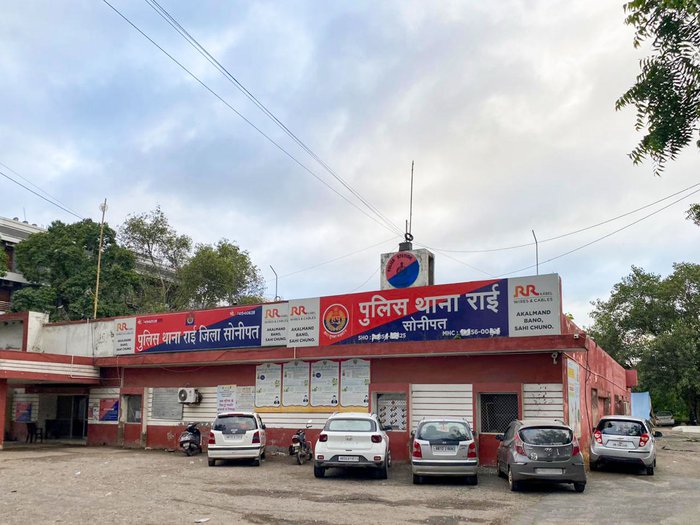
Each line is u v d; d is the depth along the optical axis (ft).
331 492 44.57
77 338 96.07
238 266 160.25
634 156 18.26
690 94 17.49
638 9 17.69
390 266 75.20
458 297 65.31
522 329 61.31
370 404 68.44
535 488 47.57
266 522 33.04
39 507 36.88
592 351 82.99
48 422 97.66
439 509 37.99
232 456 61.31
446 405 64.39
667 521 34.22
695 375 190.39
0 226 159.12
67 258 136.98
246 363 77.51
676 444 112.88
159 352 85.97
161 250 157.17
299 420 72.64
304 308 75.15
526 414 60.54
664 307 201.36
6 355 77.56
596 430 61.62
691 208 24.50
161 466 61.05
